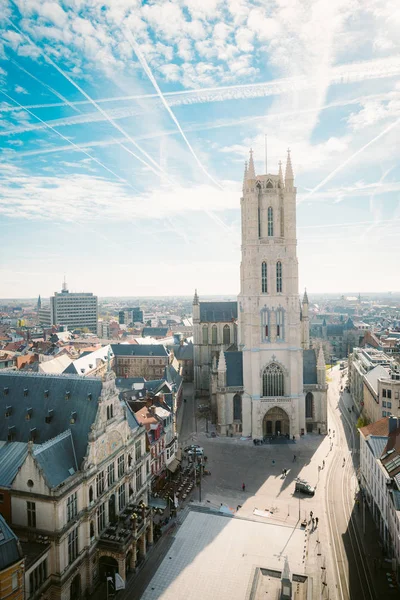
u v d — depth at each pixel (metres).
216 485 100.25
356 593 63.91
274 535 79.62
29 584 54.19
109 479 72.19
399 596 63.22
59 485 59.31
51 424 72.12
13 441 70.88
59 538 57.94
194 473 105.06
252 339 131.62
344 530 81.38
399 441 82.25
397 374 124.06
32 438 71.06
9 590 49.78
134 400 118.44
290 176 132.62
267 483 101.19
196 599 62.91
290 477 104.31
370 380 140.75
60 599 58.06
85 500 64.19
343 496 94.81
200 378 185.12
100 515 68.88
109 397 73.31
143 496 85.12
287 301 132.25
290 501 92.69
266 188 132.75
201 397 184.88
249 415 133.38
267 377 133.25
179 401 168.50
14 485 60.59
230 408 134.62
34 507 59.59
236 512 88.06
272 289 132.38
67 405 73.25
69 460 65.62
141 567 70.31
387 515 74.81
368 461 91.19
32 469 59.41
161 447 102.56
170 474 105.06
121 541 65.50
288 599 60.91
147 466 88.19
